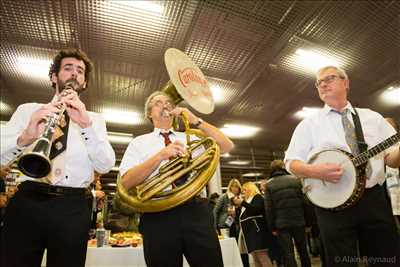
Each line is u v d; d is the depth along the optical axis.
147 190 1.45
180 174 1.46
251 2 3.43
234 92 5.55
